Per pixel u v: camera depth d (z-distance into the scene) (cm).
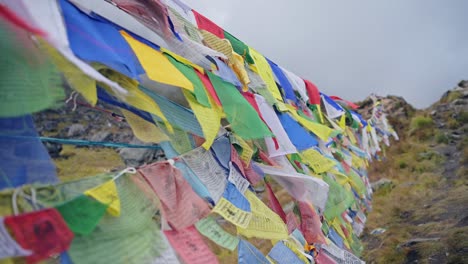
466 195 877
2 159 93
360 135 679
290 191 250
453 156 1352
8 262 80
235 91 205
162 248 117
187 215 133
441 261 577
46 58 97
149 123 150
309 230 256
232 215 159
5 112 92
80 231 93
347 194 351
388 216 882
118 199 107
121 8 146
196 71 181
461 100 2019
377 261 649
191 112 173
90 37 117
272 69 318
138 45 147
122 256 104
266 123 235
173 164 140
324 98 442
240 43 255
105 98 140
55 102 100
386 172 1309
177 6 210
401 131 1875
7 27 85
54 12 104
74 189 99
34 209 91
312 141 272
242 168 195
